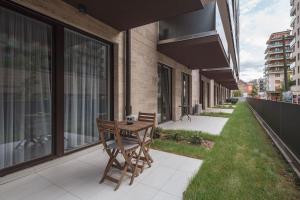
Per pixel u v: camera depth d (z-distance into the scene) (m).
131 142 2.75
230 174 2.62
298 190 2.27
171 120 7.48
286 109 4.13
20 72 2.65
